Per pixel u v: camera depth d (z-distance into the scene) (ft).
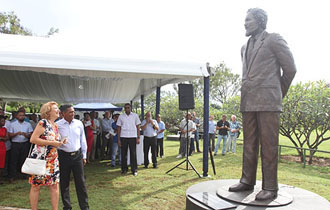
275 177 10.36
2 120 17.17
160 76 21.53
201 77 21.03
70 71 20.34
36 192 10.25
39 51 14.93
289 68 10.09
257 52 10.57
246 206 9.54
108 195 14.76
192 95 19.72
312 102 26.23
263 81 10.36
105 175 19.83
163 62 16.94
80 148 11.52
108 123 27.84
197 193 10.99
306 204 9.75
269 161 10.32
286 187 12.18
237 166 23.27
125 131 19.98
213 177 18.92
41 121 10.03
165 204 13.30
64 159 11.00
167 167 22.91
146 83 33.24
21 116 18.22
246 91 10.89
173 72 17.19
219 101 97.66
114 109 52.24
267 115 10.32
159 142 29.07
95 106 52.42
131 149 20.03
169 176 19.35
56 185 10.52
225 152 32.17
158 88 31.73
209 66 18.94
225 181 13.05
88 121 25.90
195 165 23.70
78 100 43.86
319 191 15.53
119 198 14.24
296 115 27.61
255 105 10.46
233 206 9.39
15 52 14.16
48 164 10.18
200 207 9.58
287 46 10.16
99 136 30.01
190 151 29.58
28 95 40.19
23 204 13.17
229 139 32.42
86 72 20.89
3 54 13.99
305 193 11.16
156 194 14.94
